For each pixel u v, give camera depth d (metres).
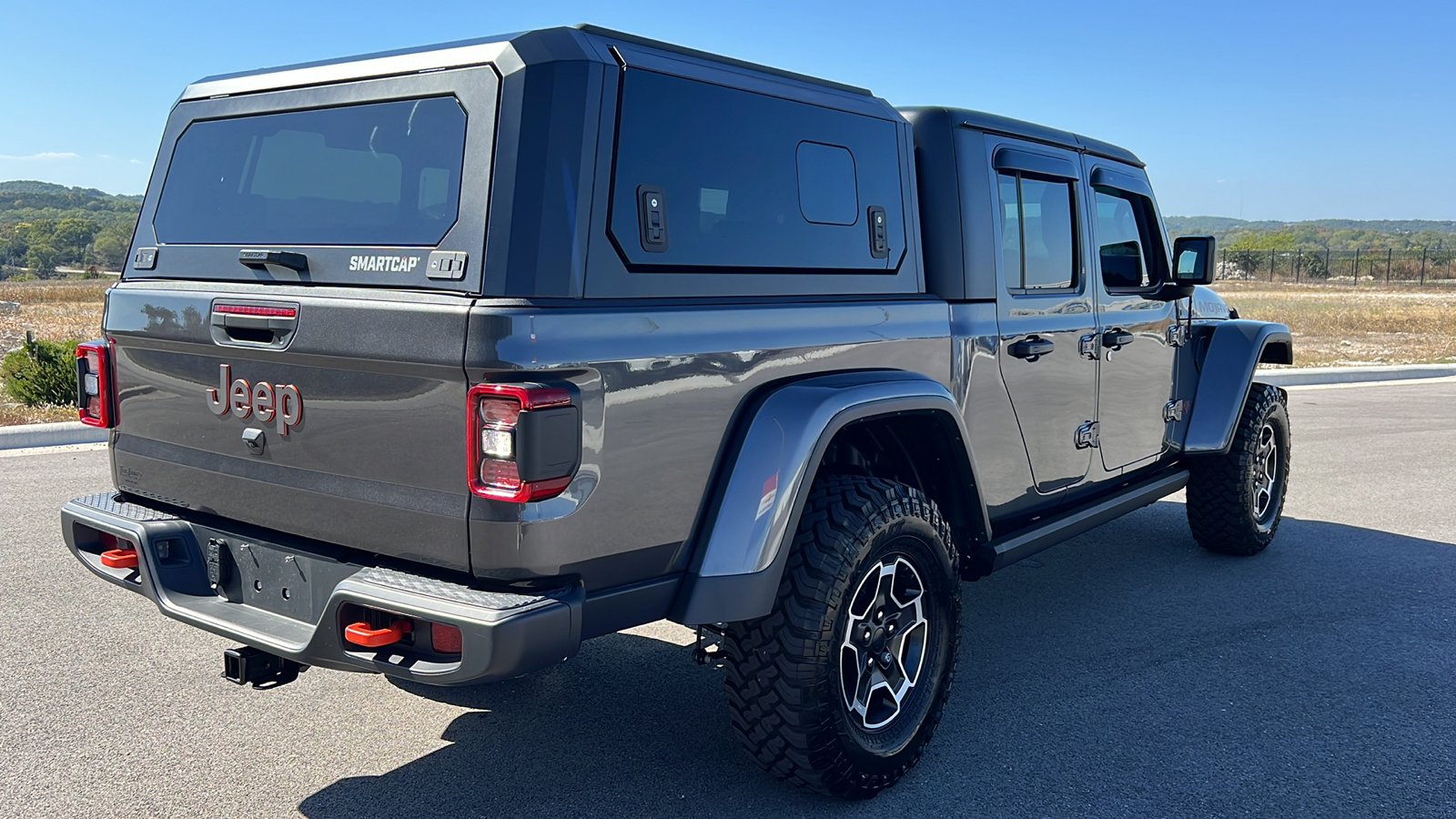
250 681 2.84
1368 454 8.88
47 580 4.98
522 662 2.35
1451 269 71.94
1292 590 5.22
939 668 3.34
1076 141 4.41
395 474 2.52
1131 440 4.85
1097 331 4.45
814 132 3.15
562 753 3.35
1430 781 3.23
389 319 2.42
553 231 2.39
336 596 2.50
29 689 3.78
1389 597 5.11
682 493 2.68
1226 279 72.94
